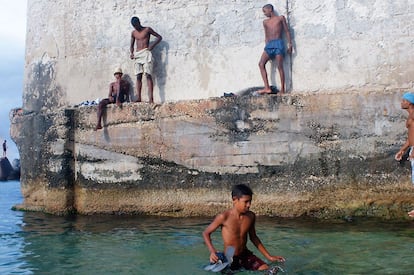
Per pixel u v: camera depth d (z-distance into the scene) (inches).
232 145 331.0
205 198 337.1
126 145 352.2
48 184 370.9
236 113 329.7
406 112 306.5
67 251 247.6
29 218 352.8
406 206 305.4
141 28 360.8
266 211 327.0
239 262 200.8
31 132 391.9
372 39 321.4
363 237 260.4
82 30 387.9
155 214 347.6
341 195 314.8
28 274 206.4
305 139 319.9
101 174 358.3
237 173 330.6
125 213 352.8
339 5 328.2
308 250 233.5
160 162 346.0
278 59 332.2
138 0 373.7
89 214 360.2
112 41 379.9
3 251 250.2
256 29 348.2
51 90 393.7
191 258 225.1
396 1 317.1
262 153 325.7
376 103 311.4
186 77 361.4
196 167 338.3
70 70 389.7
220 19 356.2
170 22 366.3
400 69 315.3
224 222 201.6
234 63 352.2
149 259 226.1
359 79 322.7
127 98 371.9
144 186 349.4
